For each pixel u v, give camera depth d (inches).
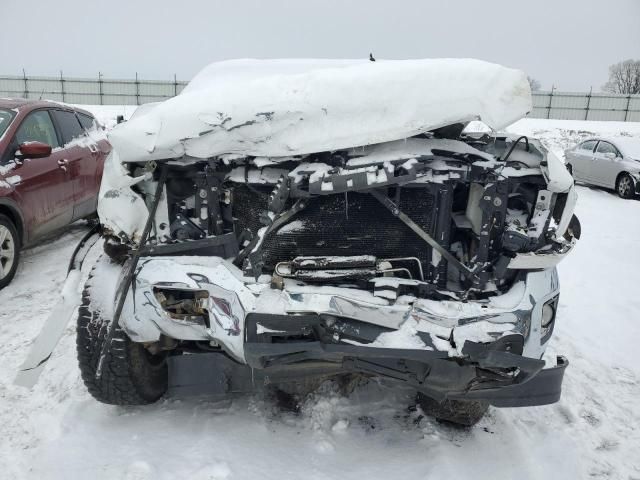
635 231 370.6
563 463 121.4
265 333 101.4
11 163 206.8
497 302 106.7
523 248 109.9
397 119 104.2
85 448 113.9
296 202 109.0
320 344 100.8
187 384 114.4
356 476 109.7
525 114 105.9
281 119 105.3
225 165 113.3
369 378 123.2
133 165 112.6
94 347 114.6
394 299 102.7
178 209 118.0
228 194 115.9
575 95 1471.5
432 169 109.0
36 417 124.0
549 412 142.4
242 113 105.7
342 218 112.7
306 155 109.7
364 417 130.2
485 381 108.0
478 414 127.0
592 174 554.9
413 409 134.6
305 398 135.2
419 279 115.0
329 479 108.1
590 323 207.5
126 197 113.2
